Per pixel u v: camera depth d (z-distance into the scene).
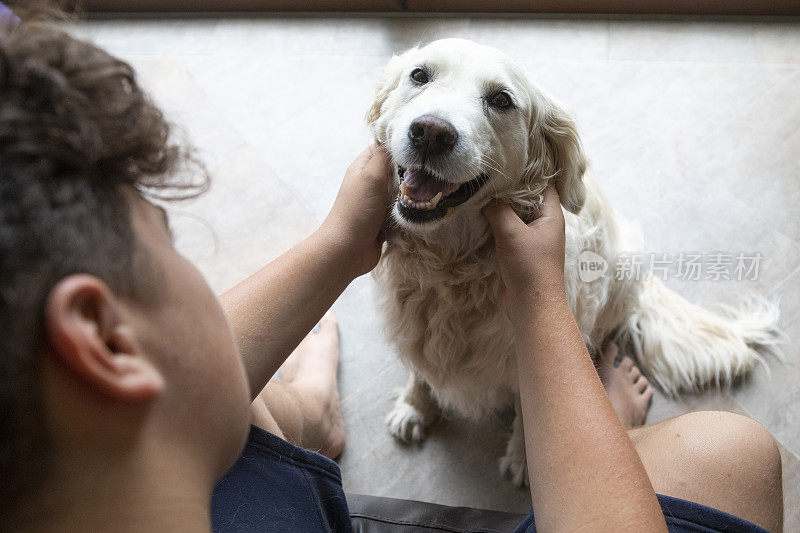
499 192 1.29
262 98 2.64
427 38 2.77
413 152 1.18
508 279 0.99
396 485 1.79
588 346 1.71
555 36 2.72
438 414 1.91
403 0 2.80
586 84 2.54
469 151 1.17
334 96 2.62
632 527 0.69
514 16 2.80
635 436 1.21
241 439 0.55
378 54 2.74
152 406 0.43
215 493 0.84
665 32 2.68
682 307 1.96
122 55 2.85
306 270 0.95
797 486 1.70
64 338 0.37
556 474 0.76
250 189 2.38
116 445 0.42
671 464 1.00
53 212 0.38
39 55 0.39
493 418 1.89
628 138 2.38
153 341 0.43
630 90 2.51
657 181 2.27
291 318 0.91
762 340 1.94
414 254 1.36
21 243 0.37
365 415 1.92
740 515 0.95
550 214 1.18
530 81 1.32
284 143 2.49
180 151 0.49
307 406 1.56
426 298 1.46
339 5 2.87
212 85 2.70
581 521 0.71
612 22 2.73
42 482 0.41
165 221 0.50
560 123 1.37
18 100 0.38
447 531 1.18
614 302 1.84
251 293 0.90
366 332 2.07
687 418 1.09
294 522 0.88
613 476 0.72
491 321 1.39
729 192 2.23
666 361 1.92
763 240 2.13
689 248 2.14
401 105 1.31
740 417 1.05
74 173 0.40
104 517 0.43
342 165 2.42
